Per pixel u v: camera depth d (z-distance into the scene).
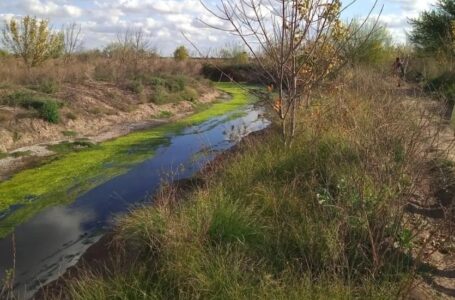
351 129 7.18
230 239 4.86
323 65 7.75
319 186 5.90
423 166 5.49
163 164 10.85
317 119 8.20
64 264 6.12
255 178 6.52
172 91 22.98
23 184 9.62
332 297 3.81
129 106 18.55
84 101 17.23
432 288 4.15
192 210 5.30
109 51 33.09
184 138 14.16
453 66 18.28
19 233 7.21
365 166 5.23
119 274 4.56
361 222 4.62
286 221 5.29
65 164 11.12
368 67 17.39
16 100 14.39
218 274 4.22
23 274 5.96
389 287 3.99
